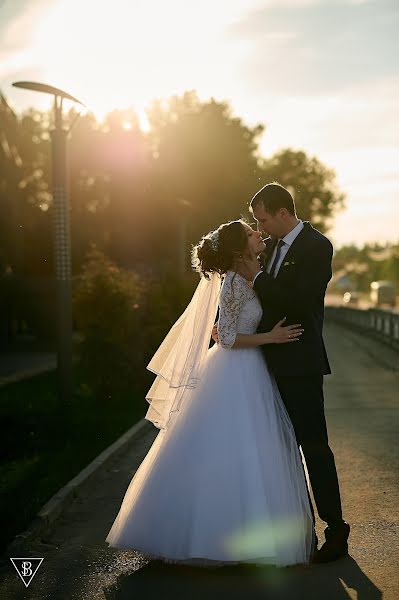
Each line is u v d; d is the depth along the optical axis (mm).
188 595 4539
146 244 29547
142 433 10445
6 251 26297
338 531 5090
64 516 6445
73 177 39438
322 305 5211
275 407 5125
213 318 5184
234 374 5070
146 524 4887
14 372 18922
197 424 4973
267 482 4863
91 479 7617
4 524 5910
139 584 4758
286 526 4848
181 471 4891
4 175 26484
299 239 5121
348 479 7430
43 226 27547
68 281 12547
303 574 4848
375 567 4945
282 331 5031
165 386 5355
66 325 12508
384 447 9070
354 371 19281
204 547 4766
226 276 5133
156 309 14172
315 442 5113
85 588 4742
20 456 8891
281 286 5035
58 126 12352
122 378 13047
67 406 11852
